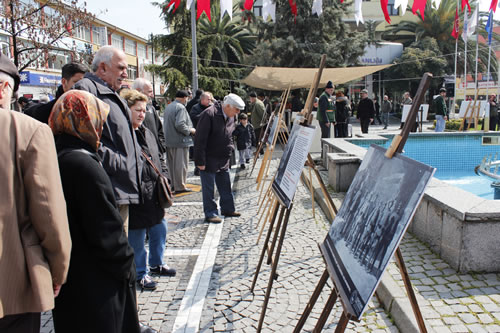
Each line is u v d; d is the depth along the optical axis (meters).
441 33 30.17
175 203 6.40
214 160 5.30
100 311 1.88
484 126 13.83
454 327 2.56
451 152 10.09
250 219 5.45
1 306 1.47
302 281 3.58
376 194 1.85
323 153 9.10
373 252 1.64
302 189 6.95
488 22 18.80
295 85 15.19
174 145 7.02
